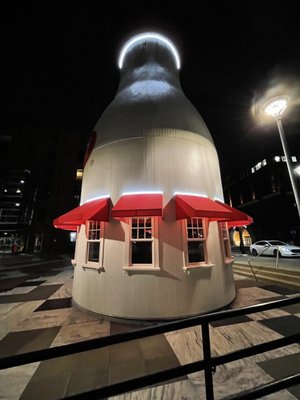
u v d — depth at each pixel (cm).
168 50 939
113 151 641
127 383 143
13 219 2923
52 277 1175
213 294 554
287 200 2970
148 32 935
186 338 415
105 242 570
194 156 645
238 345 379
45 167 3516
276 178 3109
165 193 576
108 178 621
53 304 654
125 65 926
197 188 615
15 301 693
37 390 278
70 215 630
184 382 292
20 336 432
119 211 507
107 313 520
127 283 521
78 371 318
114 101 812
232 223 745
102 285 547
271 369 309
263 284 848
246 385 277
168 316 493
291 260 1429
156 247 529
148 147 613
